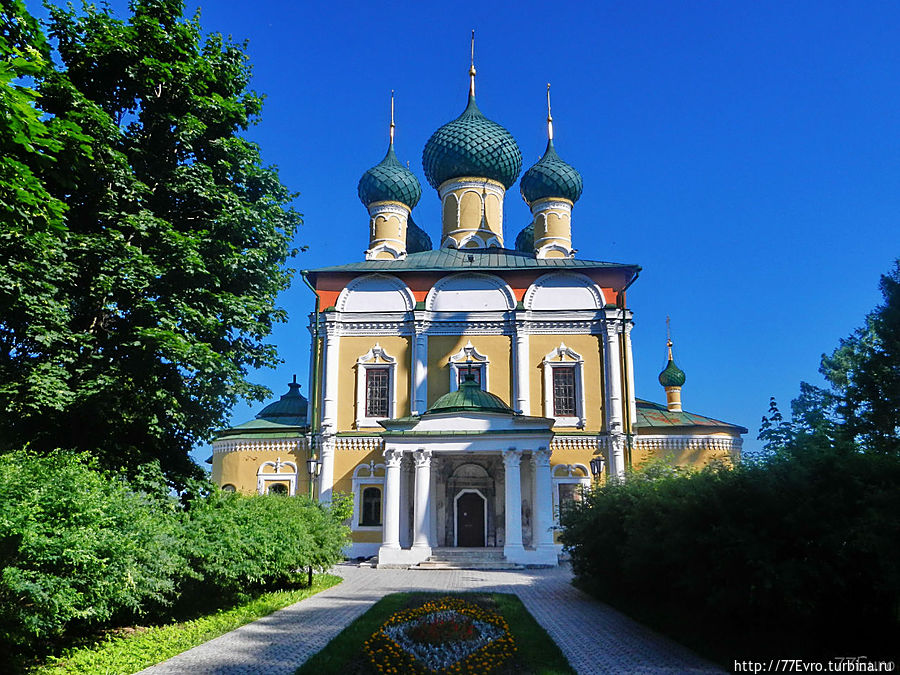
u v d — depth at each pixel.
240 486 35.06
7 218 13.17
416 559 28.91
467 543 32.06
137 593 11.68
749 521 11.26
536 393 35.12
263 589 20.05
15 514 9.69
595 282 36.12
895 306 16.94
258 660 11.26
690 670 10.94
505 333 35.84
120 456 17.36
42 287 14.79
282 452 35.16
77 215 17.42
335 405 35.16
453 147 43.16
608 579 18.03
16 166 11.92
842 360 25.88
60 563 9.92
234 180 19.88
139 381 17.09
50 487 10.56
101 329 17.48
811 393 17.41
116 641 12.06
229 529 15.34
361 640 12.71
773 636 11.73
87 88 18.23
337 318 36.09
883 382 16.67
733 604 11.23
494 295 36.25
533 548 28.92
